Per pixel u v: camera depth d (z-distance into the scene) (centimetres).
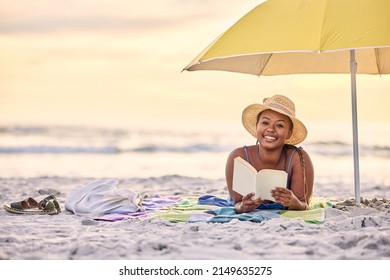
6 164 2148
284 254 566
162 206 869
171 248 581
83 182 1402
